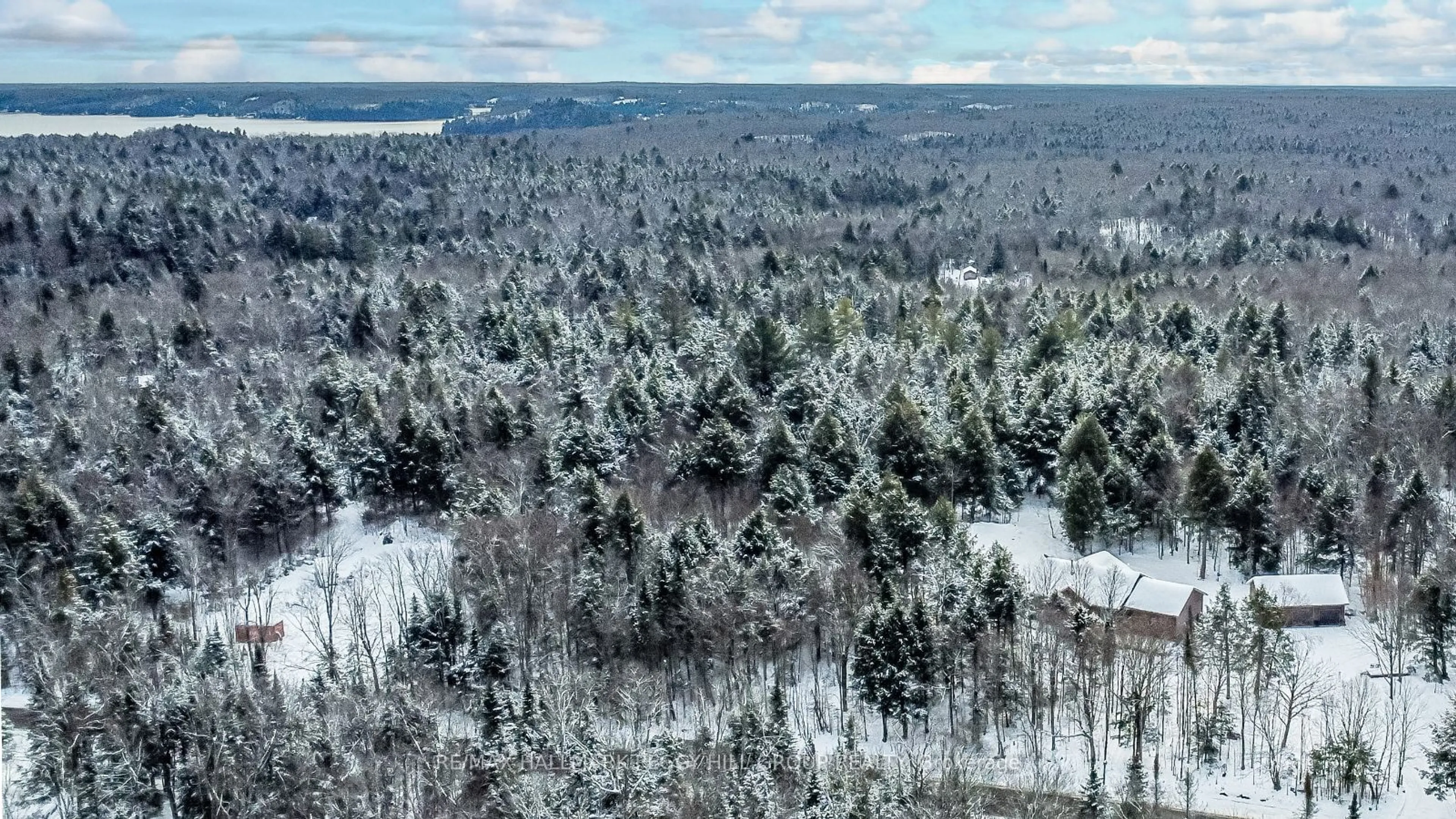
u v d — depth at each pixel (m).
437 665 89.38
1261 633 83.38
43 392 139.62
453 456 122.94
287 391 144.25
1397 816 75.25
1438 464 121.38
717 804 69.00
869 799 69.81
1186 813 73.88
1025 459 127.69
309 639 92.00
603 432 122.44
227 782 72.19
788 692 91.12
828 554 96.12
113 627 86.25
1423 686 88.75
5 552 101.56
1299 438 121.50
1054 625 90.81
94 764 75.00
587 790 68.75
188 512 111.38
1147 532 117.88
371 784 73.81
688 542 95.69
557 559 98.12
